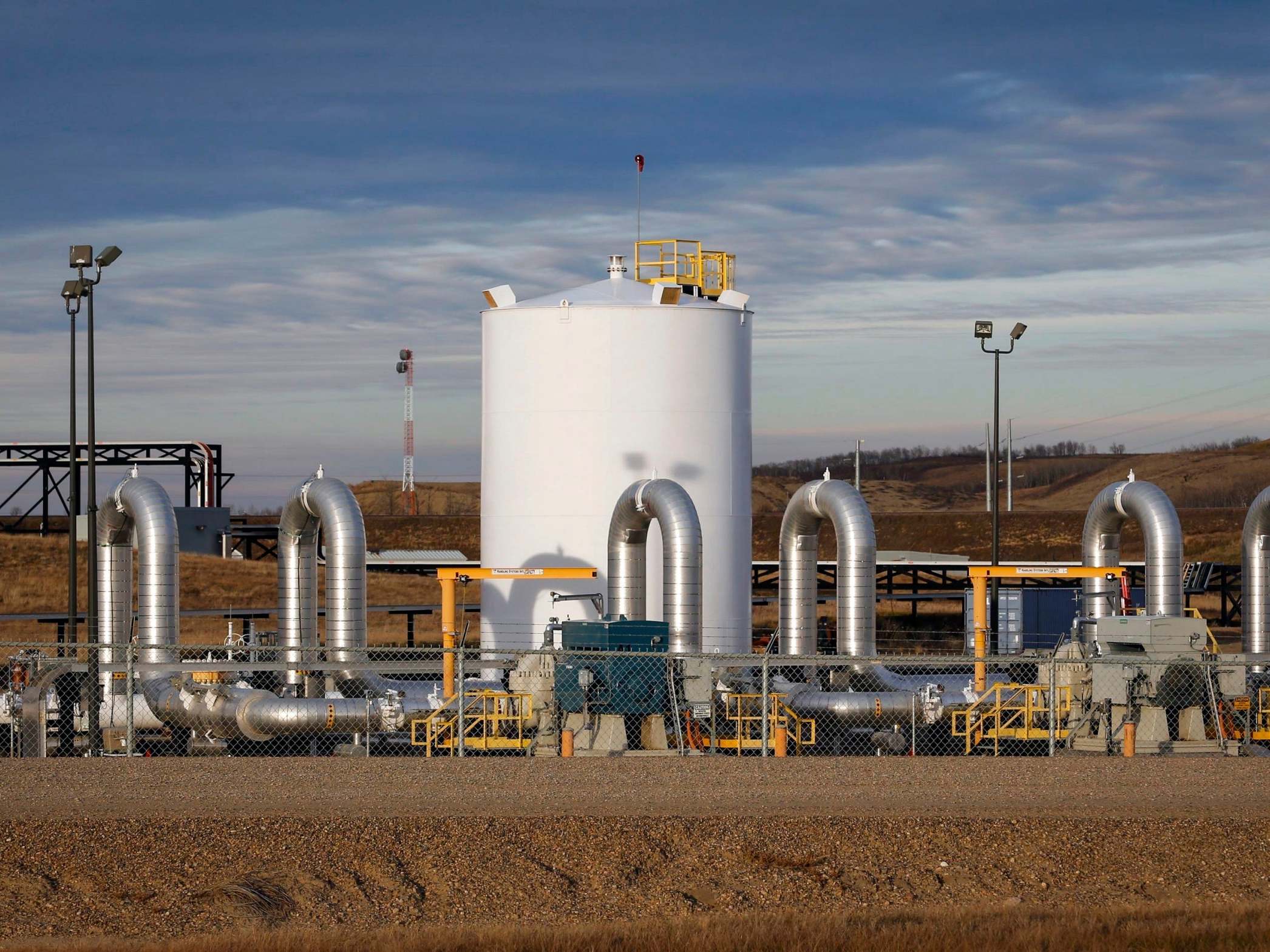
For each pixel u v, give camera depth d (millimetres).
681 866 24234
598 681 35094
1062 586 80875
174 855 24172
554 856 24469
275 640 47250
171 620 42156
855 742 40031
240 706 37344
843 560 41969
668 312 47094
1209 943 19875
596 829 25578
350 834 25156
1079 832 25844
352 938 20344
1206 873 24141
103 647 32844
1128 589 43188
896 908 22469
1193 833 25891
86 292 45969
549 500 47125
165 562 42000
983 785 29719
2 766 31406
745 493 48438
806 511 43688
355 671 39156
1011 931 20422
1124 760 33188
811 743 38750
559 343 47188
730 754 36281
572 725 35781
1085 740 36562
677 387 47125
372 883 23312
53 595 101125
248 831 25328
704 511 47219
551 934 20406
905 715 38594
